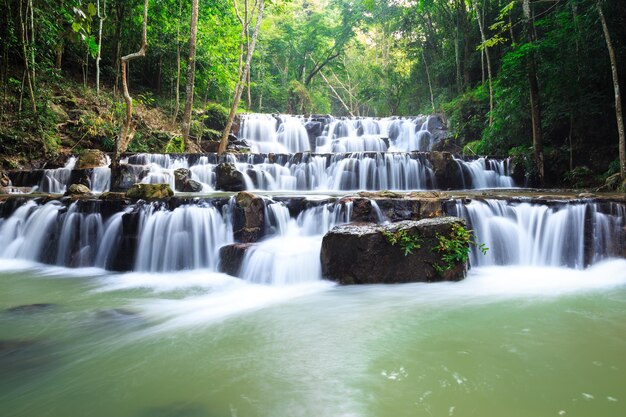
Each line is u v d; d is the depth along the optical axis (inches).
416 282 230.4
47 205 318.0
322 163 497.0
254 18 1164.5
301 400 99.8
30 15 530.9
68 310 189.3
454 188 472.4
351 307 186.4
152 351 136.0
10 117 517.3
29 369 123.6
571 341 135.9
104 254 297.4
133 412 96.7
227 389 107.3
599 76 432.8
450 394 101.1
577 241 269.7
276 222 300.4
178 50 748.6
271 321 168.2
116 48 749.3
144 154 499.8
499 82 521.7
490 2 807.1
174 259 290.2
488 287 219.3
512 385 105.0
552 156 492.4
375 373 114.3
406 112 1210.0
